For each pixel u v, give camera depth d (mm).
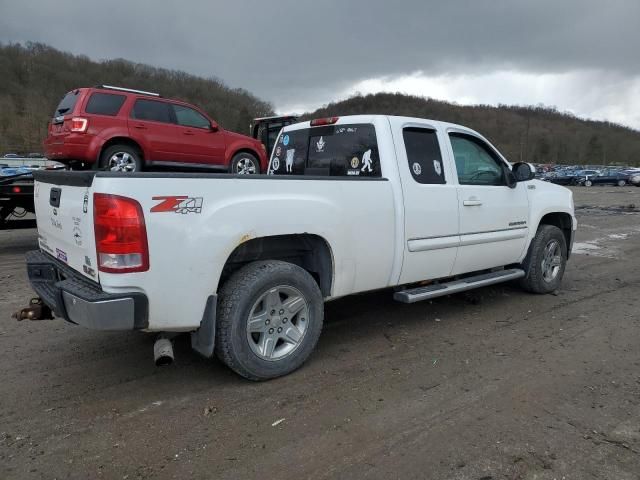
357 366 3924
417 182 4418
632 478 2557
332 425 3055
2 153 69500
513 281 6441
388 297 5848
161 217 3053
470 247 4914
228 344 3420
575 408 3258
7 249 8805
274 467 2652
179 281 3148
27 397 3412
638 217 15336
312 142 4980
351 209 3934
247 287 3428
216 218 3240
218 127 10891
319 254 3936
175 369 3855
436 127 4715
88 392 3486
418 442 2873
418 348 4305
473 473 2598
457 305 5559
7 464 2678
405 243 4312
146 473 2604
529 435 2939
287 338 3732
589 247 9641
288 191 3590
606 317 5168
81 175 3107
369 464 2676
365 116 4477
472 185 4949
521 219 5500
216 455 2754
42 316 3836
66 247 3553
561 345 4379
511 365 3943
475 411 3217
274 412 3211
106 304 2938
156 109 9867
